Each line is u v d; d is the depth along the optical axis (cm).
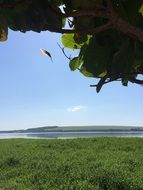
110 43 211
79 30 199
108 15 190
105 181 1731
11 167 2345
